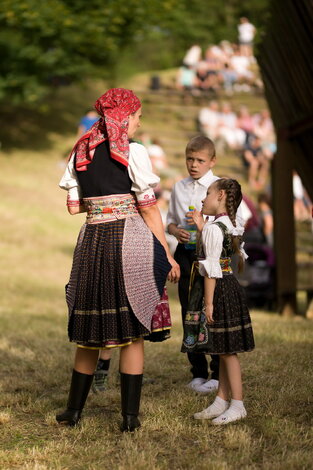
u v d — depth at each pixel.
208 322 3.83
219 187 3.98
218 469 3.24
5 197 16.47
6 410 4.32
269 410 4.02
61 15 18.86
